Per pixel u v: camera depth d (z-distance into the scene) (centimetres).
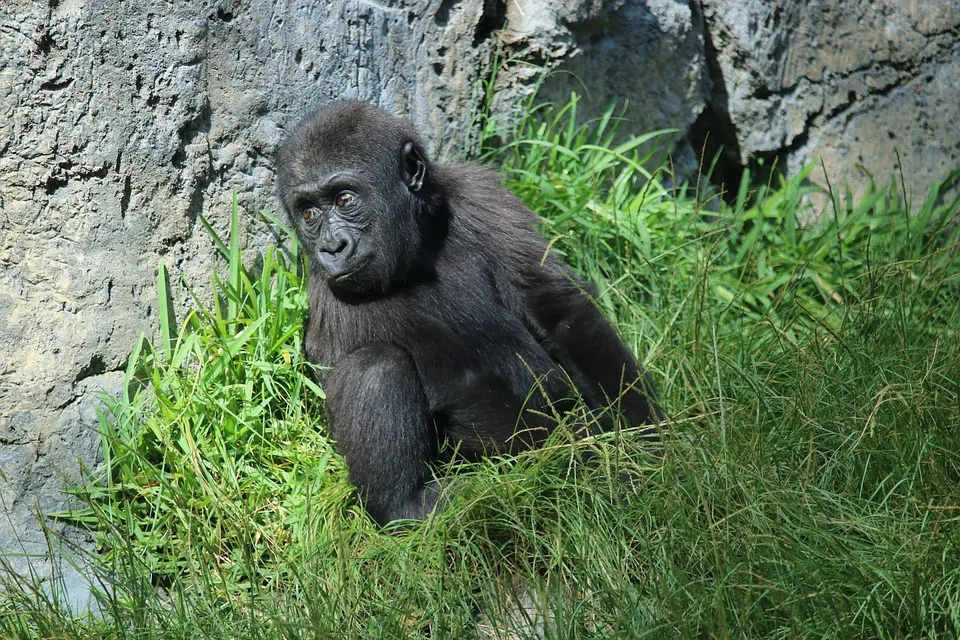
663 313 1443
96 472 1217
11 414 1178
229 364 1269
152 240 1291
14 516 1170
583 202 1547
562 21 1611
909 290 1446
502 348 1259
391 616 980
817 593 931
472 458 1238
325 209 1209
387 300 1238
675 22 1719
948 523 1012
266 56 1381
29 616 1054
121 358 1255
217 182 1355
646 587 981
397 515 1169
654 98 1748
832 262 1638
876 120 1884
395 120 1248
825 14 1833
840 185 1880
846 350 1269
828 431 1143
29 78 1199
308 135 1205
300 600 1045
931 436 1109
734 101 1827
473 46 1596
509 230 1296
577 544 1031
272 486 1212
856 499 1074
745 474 1056
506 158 1627
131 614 1026
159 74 1288
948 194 1880
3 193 1192
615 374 1239
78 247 1232
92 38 1233
